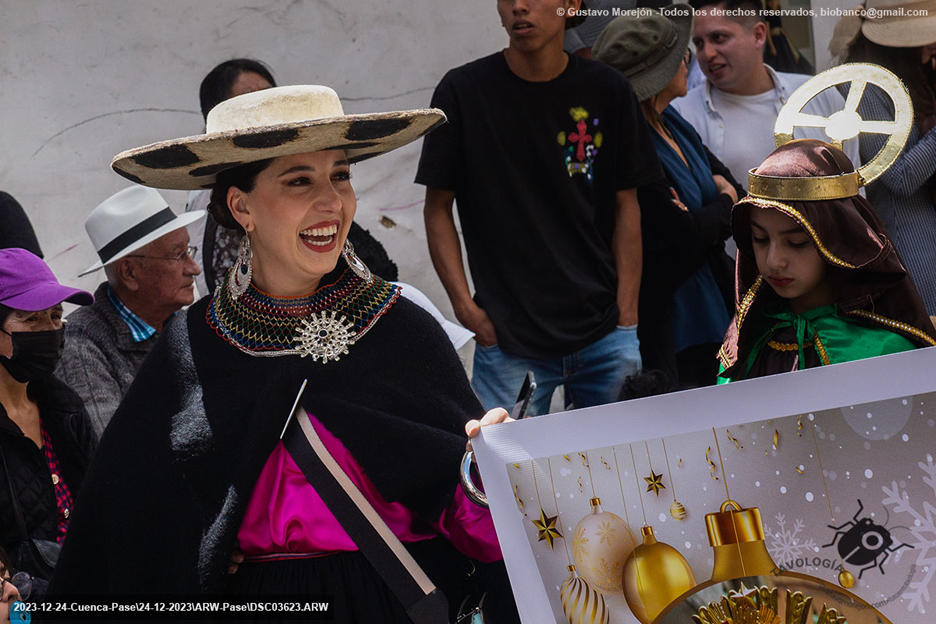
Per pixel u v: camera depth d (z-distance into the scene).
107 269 3.73
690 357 4.44
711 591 1.97
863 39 4.83
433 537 2.36
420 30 5.19
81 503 2.34
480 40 5.27
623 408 2.01
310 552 2.25
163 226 3.78
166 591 2.25
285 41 5.06
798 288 2.24
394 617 2.24
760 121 4.70
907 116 2.24
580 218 4.14
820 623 1.94
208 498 2.24
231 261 3.91
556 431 2.03
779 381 1.96
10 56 4.82
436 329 2.46
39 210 4.89
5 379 3.12
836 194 2.14
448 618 2.24
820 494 1.94
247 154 2.18
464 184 4.19
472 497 2.12
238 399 2.29
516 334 4.11
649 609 1.98
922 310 2.21
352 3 5.11
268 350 2.33
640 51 4.34
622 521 2.00
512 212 4.12
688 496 1.98
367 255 3.45
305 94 2.24
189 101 5.00
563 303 4.11
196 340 2.37
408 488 2.26
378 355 2.36
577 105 4.10
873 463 1.93
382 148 2.42
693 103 4.79
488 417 2.13
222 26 4.99
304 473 2.25
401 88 5.20
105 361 3.63
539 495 2.02
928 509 1.91
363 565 2.26
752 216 2.25
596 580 2.00
